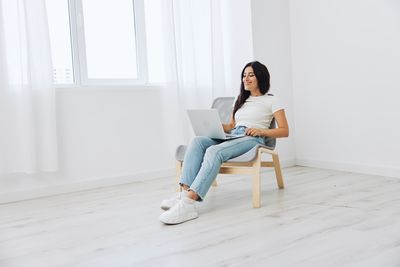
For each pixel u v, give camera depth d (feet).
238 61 12.66
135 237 6.54
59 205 9.04
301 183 10.19
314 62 12.32
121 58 11.74
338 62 11.62
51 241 6.55
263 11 12.35
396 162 10.46
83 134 10.63
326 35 11.89
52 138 9.85
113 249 6.03
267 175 11.50
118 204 8.86
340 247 5.63
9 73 9.43
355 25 11.08
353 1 11.07
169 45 11.37
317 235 6.17
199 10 12.17
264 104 8.85
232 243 6.02
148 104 11.62
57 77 10.73
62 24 10.77
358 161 11.36
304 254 5.44
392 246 5.59
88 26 11.20
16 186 9.77
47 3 10.52
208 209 8.05
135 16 11.87
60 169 10.32
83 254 5.89
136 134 11.45
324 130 12.22
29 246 6.35
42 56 9.72
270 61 12.52
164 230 6.83
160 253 5.78
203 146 8.05
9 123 9.46
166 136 11.87
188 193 7.39
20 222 7.77
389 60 10.37
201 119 8.25
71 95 10.42
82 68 11.01
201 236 6.41
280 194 9.06
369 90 10.90
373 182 9.93
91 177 10.77
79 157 10.59
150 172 11.66
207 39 12.24
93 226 7.27
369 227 6.44
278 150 12.71
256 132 8.36
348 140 11.57
